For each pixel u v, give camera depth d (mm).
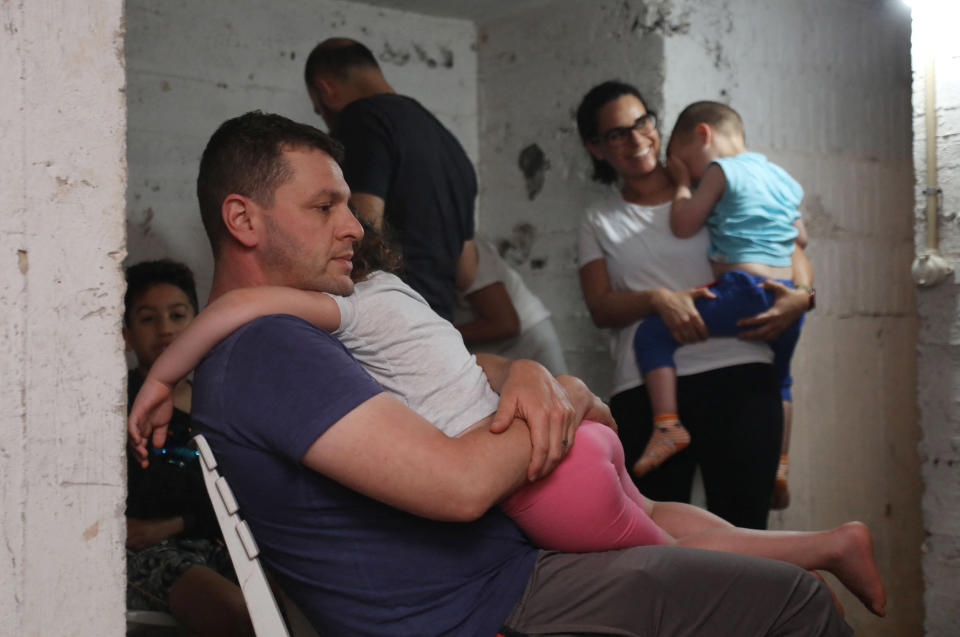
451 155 2795
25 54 1217
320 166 1459
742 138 2922
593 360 3512
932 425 2350
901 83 3822
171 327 2561
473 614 1391
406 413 1314
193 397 1417
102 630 1263
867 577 1695
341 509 1354
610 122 2922
